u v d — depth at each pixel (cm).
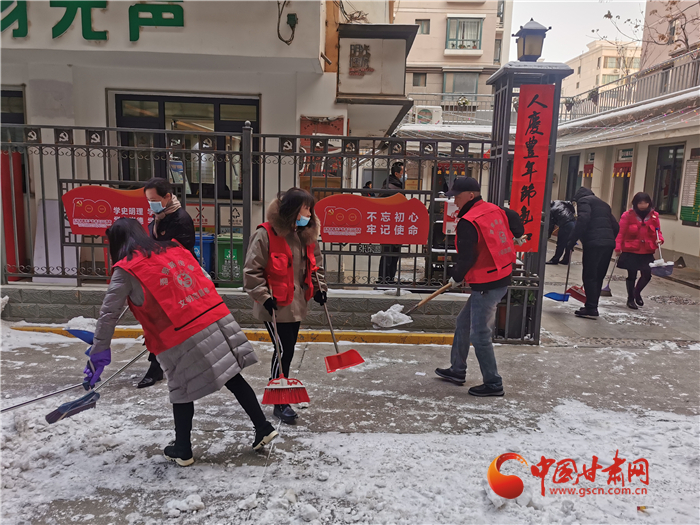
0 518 241
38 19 543
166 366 281
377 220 540
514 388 420
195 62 602
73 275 546
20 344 496
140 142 682
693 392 417
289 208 326
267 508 252
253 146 687
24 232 630
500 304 541
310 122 662
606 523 246
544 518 248
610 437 336
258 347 507
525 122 498
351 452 310
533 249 517
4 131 621
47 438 311
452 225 555
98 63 619
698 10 1279
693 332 594
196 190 690
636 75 1305
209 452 307
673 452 317
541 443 326
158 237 381
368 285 563
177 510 248
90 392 293
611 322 633
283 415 349
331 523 243
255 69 636
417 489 271
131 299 280
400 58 659
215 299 293
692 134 1048
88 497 260
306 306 352
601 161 1539
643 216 688
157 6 545
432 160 539
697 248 1075
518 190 508
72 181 526
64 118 636
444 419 360
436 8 2872
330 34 648
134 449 308
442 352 509
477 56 2886
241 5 548
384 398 395
